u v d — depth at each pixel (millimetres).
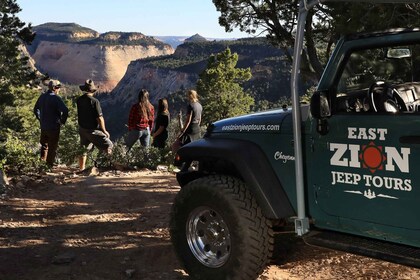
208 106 68750
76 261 5480
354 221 3986
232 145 4598
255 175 4387
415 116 3561
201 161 5074
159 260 5469
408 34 3723
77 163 12414
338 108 4016
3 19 39312
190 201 4738
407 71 4152
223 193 4477
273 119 4480
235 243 4398
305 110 4242
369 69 4102
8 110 54000
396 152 3650
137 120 11680
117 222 6879
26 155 10672
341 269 4945
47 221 6965
